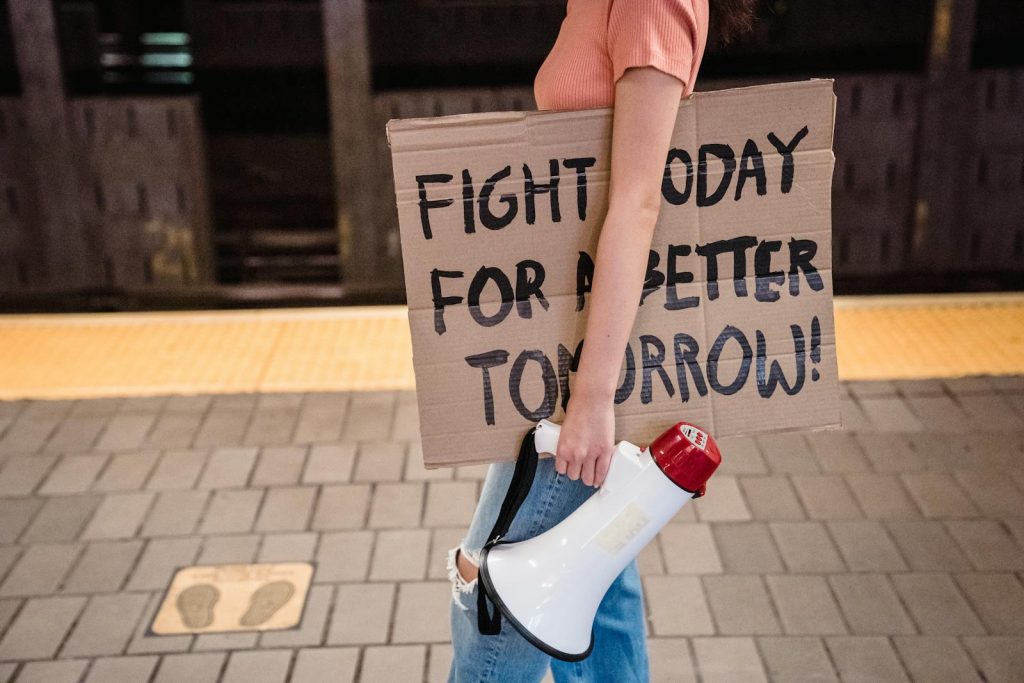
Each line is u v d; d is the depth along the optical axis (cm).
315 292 424
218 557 267
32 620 243
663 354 144
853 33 410
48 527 280
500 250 139
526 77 421
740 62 419
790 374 146
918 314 406
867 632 237
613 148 129
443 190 137
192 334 399
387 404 346
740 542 272
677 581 256
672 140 138
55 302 418
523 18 414
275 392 354
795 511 285
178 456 315
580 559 142
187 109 395
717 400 146
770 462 310
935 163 405
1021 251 417
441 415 144
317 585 255
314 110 435
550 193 138
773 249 142
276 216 440
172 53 492
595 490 148
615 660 178
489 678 158
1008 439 320
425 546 271
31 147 395
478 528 156
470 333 142
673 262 141
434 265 140
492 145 136
